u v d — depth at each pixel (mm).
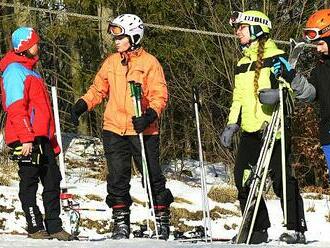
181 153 33781
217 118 32844
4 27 34625
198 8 33375
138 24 14273
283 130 13062
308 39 12828
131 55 14297
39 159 13133
